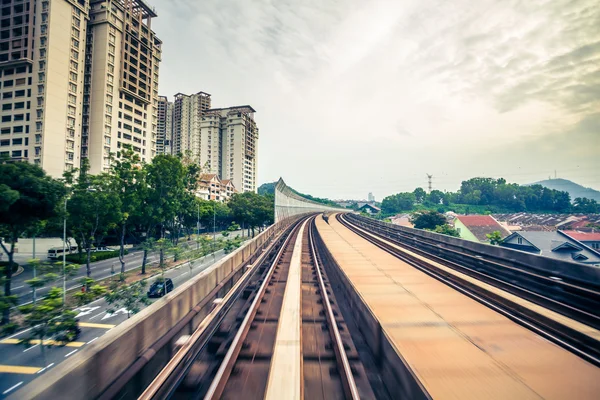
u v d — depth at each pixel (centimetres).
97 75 4578
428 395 302
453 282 784
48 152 3881
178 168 2573
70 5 4144
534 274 849
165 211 2633
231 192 7838
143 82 5247
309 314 686
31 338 824
